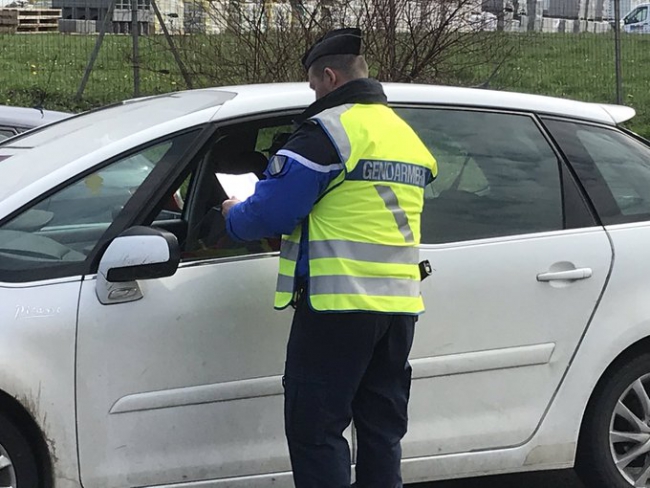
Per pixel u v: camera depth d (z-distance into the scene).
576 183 3.90
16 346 3.20
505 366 3.71
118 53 13.88
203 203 3.66
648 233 3.89
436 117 3.85
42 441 3.27
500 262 3.69
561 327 3.75
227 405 3.44
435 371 3.63
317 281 3.07
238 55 10.68
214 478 3.45
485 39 11.01
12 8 16.33
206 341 3.39
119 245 3.24
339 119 3.12
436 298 3.62
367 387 3.30
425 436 3.66
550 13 15.38
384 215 3.14
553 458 3.83
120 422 3.33
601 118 4.11
